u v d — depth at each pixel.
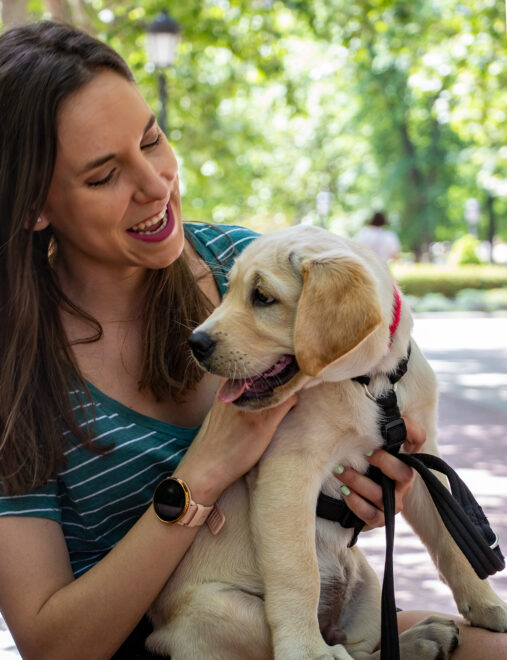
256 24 14.94
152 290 2.29
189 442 2.28
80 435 2.11
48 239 2.25
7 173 2.08
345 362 2.17
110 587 2.00
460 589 2.24
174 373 2.30
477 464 5.42
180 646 2.16
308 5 14.72
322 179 36.00
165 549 2.03
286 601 2.08
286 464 2.17
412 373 2.34
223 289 2.58
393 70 31.23
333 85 33.59
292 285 2.24
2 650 3.25
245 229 2.82
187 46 15.77
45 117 2.00
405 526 4.65
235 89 17.77
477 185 34.06
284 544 2.11
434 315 19.64
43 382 2.12
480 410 7.31
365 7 14.77
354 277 2.11
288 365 2.25
